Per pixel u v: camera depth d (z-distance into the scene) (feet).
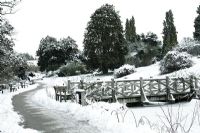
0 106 52.21
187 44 127.75
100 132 29.68
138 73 114.32
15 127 32.68
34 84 165.07
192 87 68.49
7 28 83.97
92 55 148.05
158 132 28.96
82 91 49.39
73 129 31.63
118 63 151.23
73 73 190.29
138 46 181.47
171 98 66.69
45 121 37.22
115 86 64.95
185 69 92.48
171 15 167.02
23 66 165.07
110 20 147.74
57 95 63.16
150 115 47.26
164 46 168.04
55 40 265.34
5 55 99.25
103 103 47.96
